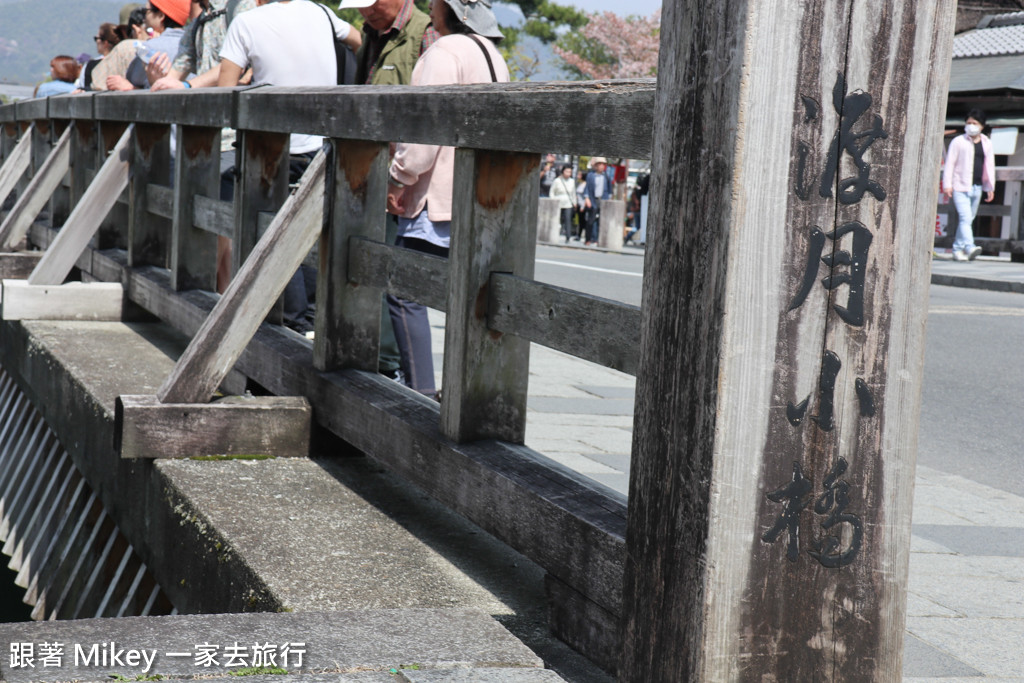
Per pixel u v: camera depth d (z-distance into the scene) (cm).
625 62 5831
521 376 281
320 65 573
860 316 177
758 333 172
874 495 182
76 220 582
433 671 186
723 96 169
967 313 1163
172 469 327
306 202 350
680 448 180
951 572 345
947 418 635
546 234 2445
